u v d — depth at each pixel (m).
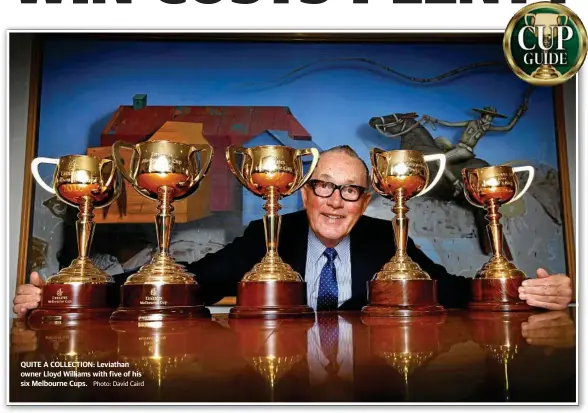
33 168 1.39
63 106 2.00
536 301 1.31
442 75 2.07
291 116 2.01
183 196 1.31
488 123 2.04
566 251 1.98
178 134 1.98
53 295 1.23
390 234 1.97
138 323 1.09
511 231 1.98
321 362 0.66
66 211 1.94
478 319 1.13
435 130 2.03
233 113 2.01
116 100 2.01
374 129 2.02
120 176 1.43
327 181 1.97
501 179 1.43
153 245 1.91
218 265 1.90
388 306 1.21
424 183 1.32
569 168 2.03
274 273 1.19
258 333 0.92
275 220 1.27
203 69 2.04
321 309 1.92
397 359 0.68
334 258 1.95
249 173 1.28
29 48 2.02
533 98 2.07
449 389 0.55
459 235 1.96
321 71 2.04
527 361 0.67
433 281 1.24
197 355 0.71
